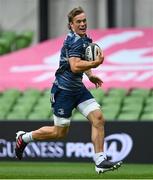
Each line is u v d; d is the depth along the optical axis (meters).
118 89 41.69
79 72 21.98
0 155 35.38
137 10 53.72
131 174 26.42
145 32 45.66
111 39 45.34
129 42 44.91
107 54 44.31
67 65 22.34
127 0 53.56
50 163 34.03
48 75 43.91
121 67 43.34
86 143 34.00
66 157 34.28
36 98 42.19
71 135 34.16
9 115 40.50
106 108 39.34
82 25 22.00
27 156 34.78
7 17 56.62
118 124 33.53
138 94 41.06
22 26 56.44
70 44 21.92
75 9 22.09
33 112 40.56
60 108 22.73
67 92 22.53
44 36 52.19
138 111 38.81
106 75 43.00
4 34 55.53
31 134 23.64
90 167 31.55
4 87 44.03
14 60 45.66
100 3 54.53
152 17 53.62
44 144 34.50
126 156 33.47
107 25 51.81
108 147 33.69
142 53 43.91
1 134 35.25
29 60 45.34
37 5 56.06
